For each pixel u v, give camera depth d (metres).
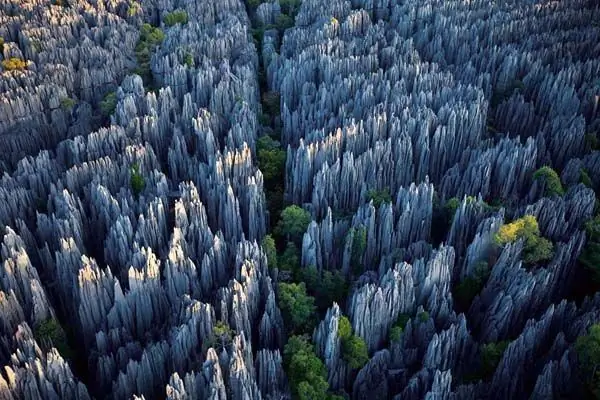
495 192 72.44
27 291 56.75
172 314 55.19
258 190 70.69
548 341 53.16
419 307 55.09
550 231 62.12
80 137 78.88
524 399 49.56
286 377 51.59
